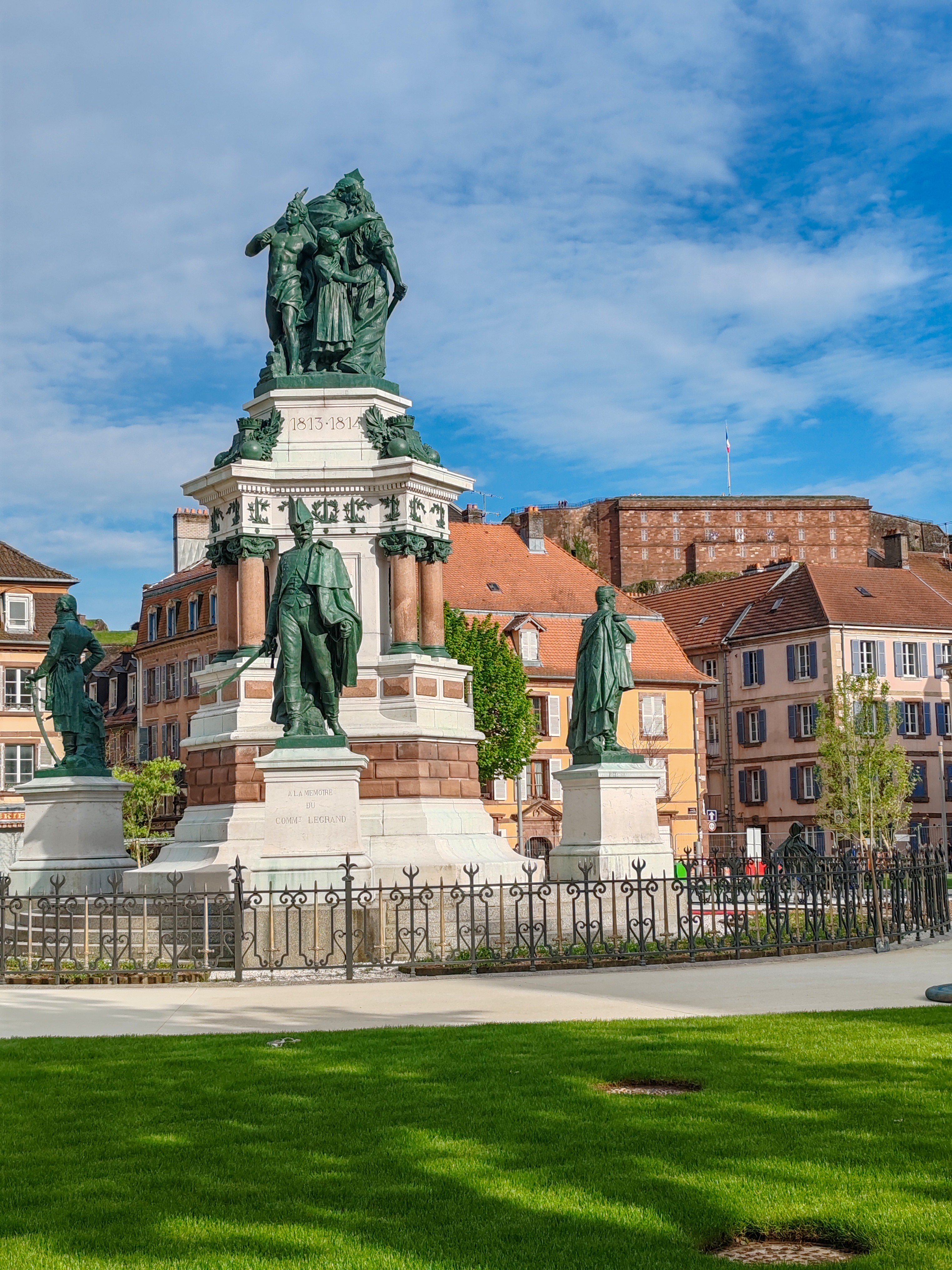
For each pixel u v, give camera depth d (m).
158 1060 11.47
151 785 59.78
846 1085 9.95
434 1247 6.67
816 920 21.12
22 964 19.84
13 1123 9.28
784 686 78.69
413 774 27.28
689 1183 7.57
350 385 29.44
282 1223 7.07
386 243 30.88
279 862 18.98
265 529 28.56
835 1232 6.83
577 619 70.31
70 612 28.98
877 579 81.12
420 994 16.03
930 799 76.88
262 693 27.66
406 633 28.27
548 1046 11.70
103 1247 6.75
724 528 137.12
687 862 23.42
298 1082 10.38
